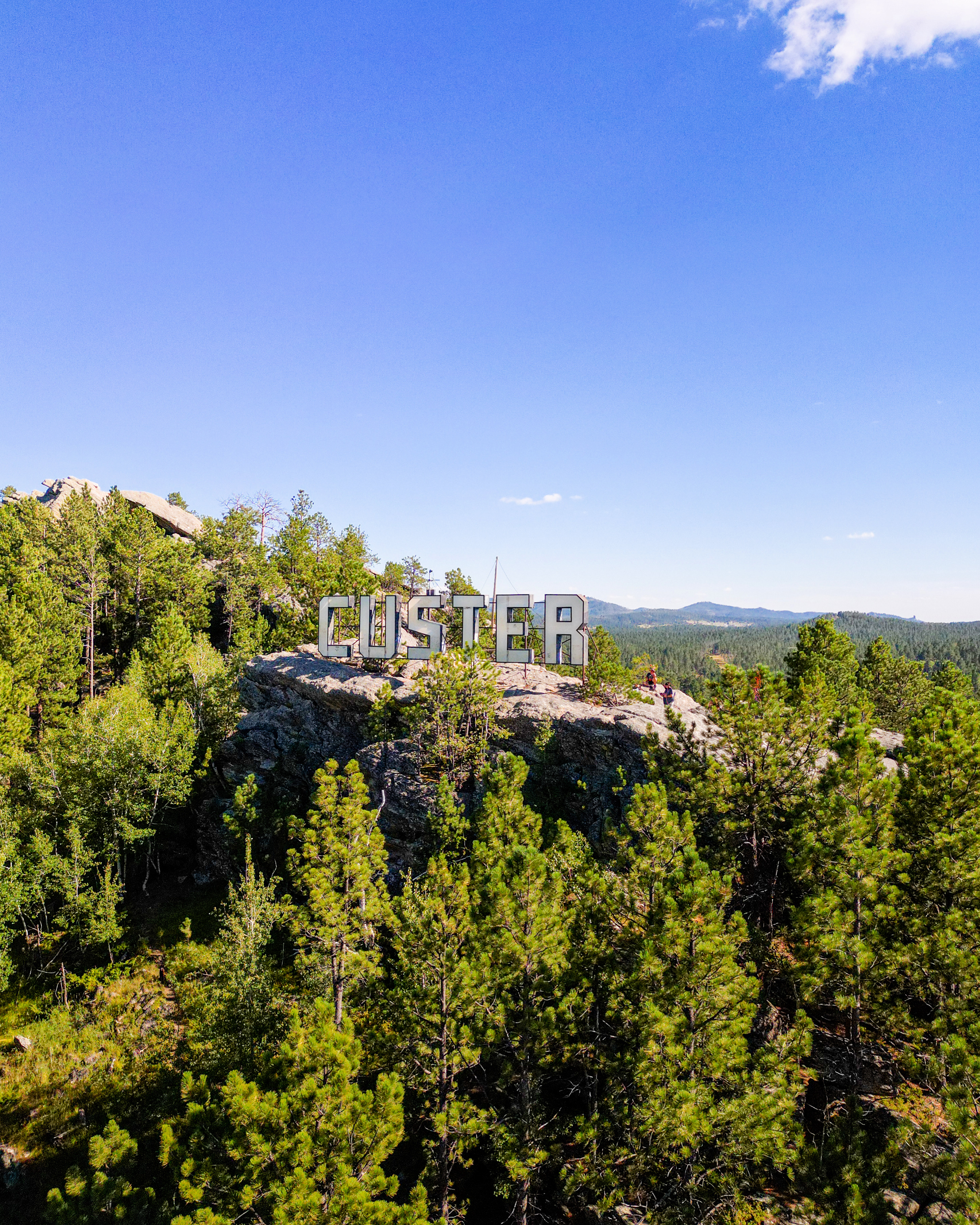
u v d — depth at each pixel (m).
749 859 25.22
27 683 53.12
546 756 37.53
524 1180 18.94
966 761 20.39
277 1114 15.48
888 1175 14.54
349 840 25.56
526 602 41.16
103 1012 33.34
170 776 44.59
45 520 80.12
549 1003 20.81
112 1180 19.47
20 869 36.47
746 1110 15.49
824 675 55.09
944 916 18.39
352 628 56.00
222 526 82.88
